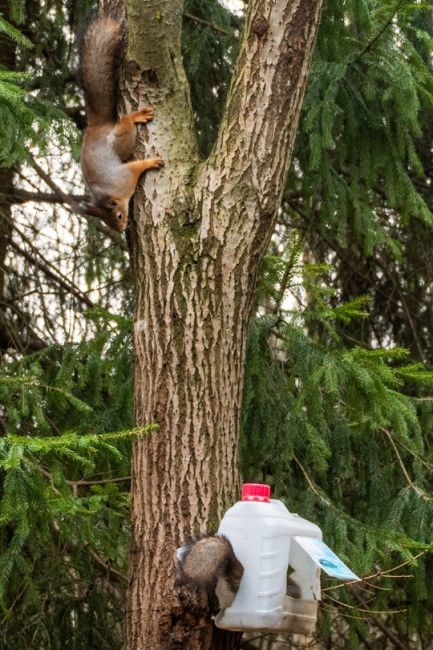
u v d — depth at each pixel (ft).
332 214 45.83
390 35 43.04
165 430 27.27
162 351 27.53
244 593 24.66
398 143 44.83
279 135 28.30
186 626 26.07
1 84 30.91
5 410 39.17
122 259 51.06
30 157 36.11
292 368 36.65
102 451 39.19
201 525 26.86
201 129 48.60
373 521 43.19
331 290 35.42
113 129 29.81
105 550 35.42
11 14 41.73
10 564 34.45
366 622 45.85
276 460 41.11
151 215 28.17
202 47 47.26
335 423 42.73
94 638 42.11
